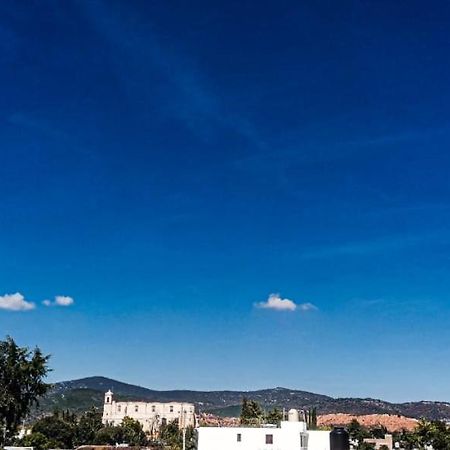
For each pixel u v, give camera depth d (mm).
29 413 112688
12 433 111125
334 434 96875
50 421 194625
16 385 107938
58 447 187000
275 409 156000
